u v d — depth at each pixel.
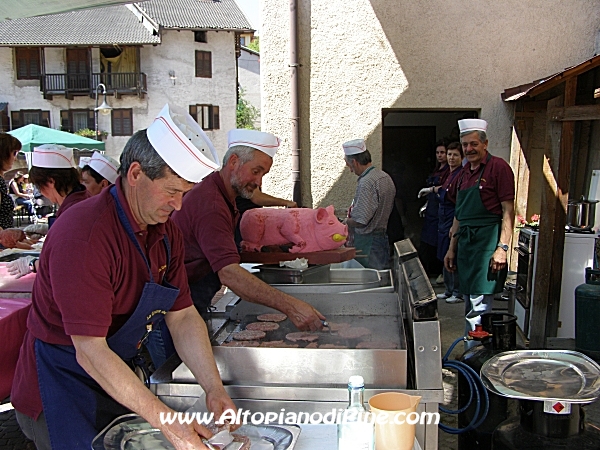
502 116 5.93
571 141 3.95
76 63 25.69
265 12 5.84
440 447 3.06
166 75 26.11
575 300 3.94
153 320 1.76
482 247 3.82
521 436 1.79
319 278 2.94
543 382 1.76
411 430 1.44
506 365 1.89
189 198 2.49
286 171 6.05
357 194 4.47
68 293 1.49
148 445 1.55
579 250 4.12
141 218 1.63
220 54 26.73
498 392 1.71
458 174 4.61
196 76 26.44
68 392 1.68
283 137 6.00
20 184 15.46
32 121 26.39
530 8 5.77
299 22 5.89
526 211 5.97
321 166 6.05
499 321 2.50
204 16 26.48
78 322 1.50
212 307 2.56
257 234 2.89
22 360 1.79
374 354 1.72
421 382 1.69
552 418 1.73
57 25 26.11
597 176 4.42
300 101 5.99
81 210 1.58
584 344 3.88
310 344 2.02
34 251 3.86
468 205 3.85
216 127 27.27
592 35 5.77
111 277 1.58
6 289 2.84
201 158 1.48
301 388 1.73
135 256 1.65
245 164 2.49
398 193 7.78
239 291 2.23
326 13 5.86
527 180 5.89
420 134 7.69
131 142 1.56
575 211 4.28
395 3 5.81
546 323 4.14
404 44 5.86
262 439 1.54
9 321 2.09
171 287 1.81
